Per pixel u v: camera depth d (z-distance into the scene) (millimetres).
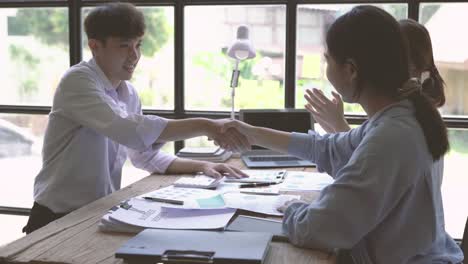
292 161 2318
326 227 1157
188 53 3109
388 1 2838
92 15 1885
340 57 1242
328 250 1200
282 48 3002
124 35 1861
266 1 2957
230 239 1186
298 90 3008
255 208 1476
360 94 1274
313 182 1888
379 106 1268
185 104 3156
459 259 1357
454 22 2805
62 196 1869
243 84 3074
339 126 1813
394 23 1222
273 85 3041
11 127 3389
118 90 2092
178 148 3111
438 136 1218
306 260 1146
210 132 1768
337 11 2900
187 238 1188
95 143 1889
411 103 1245
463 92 2840
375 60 1209
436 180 1266
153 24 3102
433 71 1573
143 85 3172
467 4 2773
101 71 1927
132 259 1093
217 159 2338
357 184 1148
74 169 1869
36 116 3344
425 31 1570
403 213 1197
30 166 3414
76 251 1194
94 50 1918
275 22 2990
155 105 3184
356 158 1178
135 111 2180
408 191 1183
